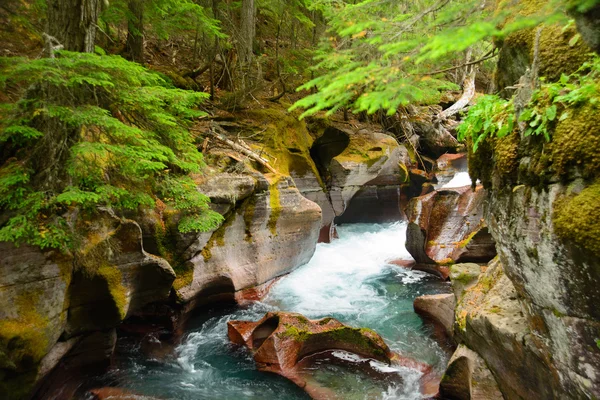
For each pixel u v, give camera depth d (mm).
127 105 4922
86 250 4570
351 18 2680
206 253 7000
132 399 4973
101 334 5125
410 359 5727
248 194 7719
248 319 7223
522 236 2898
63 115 4094
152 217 6266
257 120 11203
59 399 4770
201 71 11852
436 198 9922
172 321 6520
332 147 12859
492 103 3346
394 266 10367
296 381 5207
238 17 14352
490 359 3920
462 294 5145
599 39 1983
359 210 14047
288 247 8883
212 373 5602
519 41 3410
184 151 5965
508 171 3000
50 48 4055
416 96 1826
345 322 7176
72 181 4402
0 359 3668
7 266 3850
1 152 4488
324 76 1892
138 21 8719
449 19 1862
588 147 2334
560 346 2754
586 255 2297
